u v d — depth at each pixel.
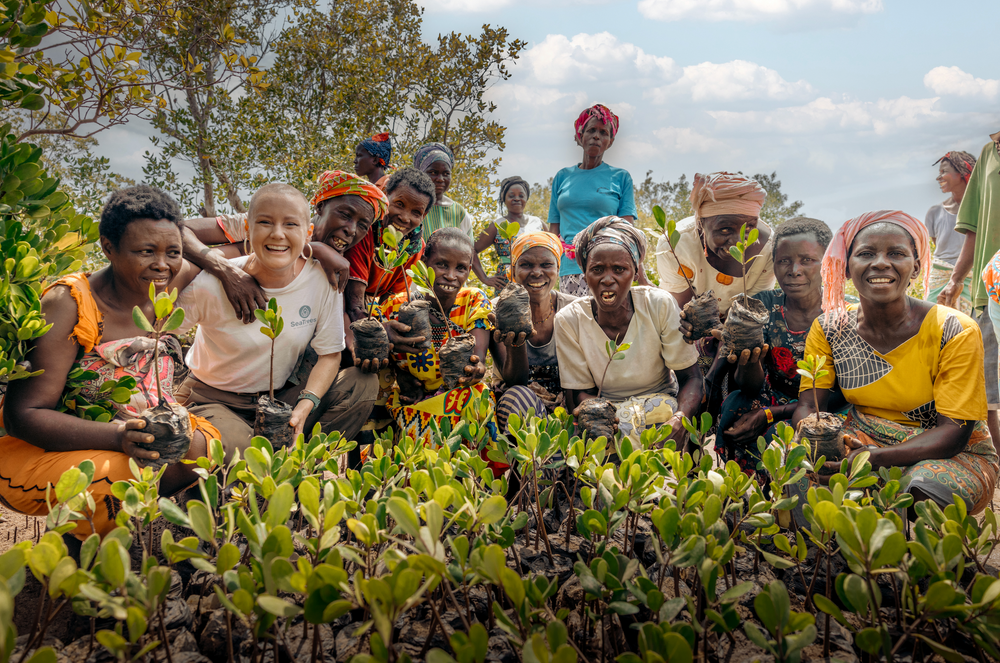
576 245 3.28
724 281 3.58
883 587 1.82
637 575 1.66
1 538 2.77
